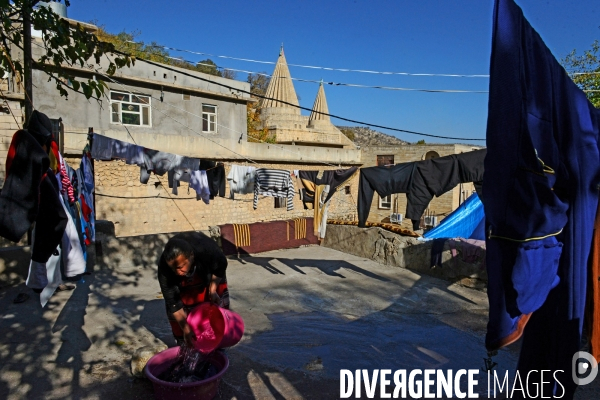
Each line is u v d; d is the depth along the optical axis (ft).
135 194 49.26
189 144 54.49
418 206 22.13
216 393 11.87
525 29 6.31
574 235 7.46
